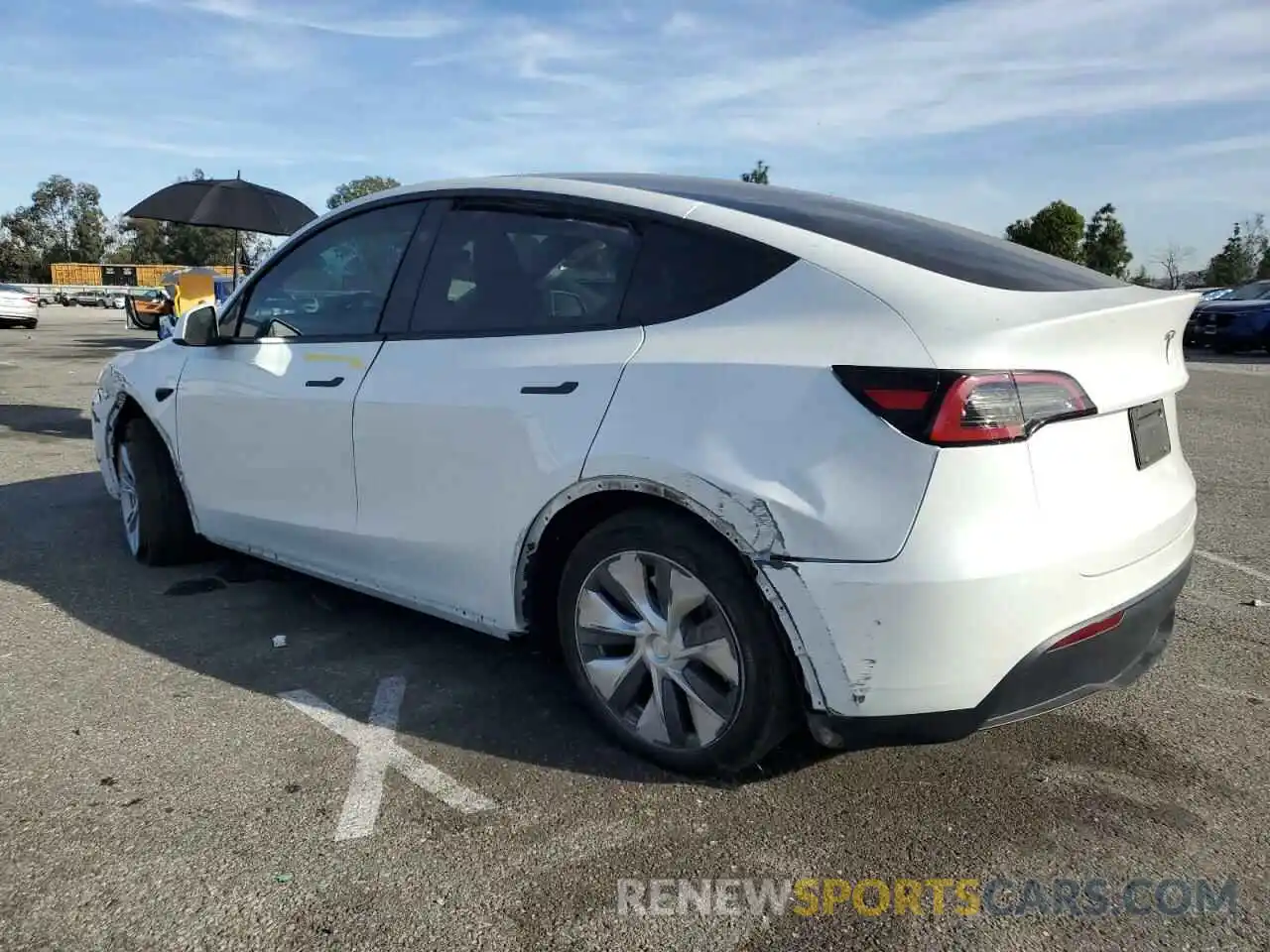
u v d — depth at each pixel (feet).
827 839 8.20
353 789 8.82
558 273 9.92
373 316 11.47
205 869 7.64
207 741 9.68
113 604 13.55
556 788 8.89
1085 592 7.84
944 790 8.97
